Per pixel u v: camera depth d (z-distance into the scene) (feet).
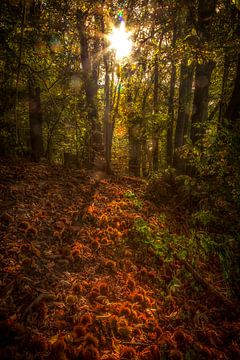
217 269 18.63
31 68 25.66
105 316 11.27
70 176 25.75
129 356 9.97
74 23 27.17
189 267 17.01
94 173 29.96
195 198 24.52
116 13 25.13
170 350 10.78
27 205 17.21
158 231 19.11
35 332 9.52
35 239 14.42
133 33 27.37
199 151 24.40
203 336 12.56
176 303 13.98
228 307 15.15
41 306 10.53
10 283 11.03
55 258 13.62
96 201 21.44
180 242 18.66
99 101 38.99
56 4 25.38
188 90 47.32
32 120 32.17
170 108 43.57
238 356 12.03
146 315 12.32
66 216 17.65
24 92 31.42
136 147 47.39
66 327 10.22
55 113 36.35
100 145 36.47
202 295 15.56
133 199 23.39
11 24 23.17
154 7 28.14
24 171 23.11
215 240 20.22
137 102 44.24
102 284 12.83
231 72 38.91
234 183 21.17
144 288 14.15
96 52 37.24
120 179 30.30
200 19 24.35
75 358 9.14
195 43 23.68
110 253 15.78
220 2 25.82
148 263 16.28
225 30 24.90
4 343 8.77
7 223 14.75
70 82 33.14
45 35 26.73
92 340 9.85
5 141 28.55
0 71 26.45
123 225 18.90
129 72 31.14
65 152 42.50
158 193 26.58
